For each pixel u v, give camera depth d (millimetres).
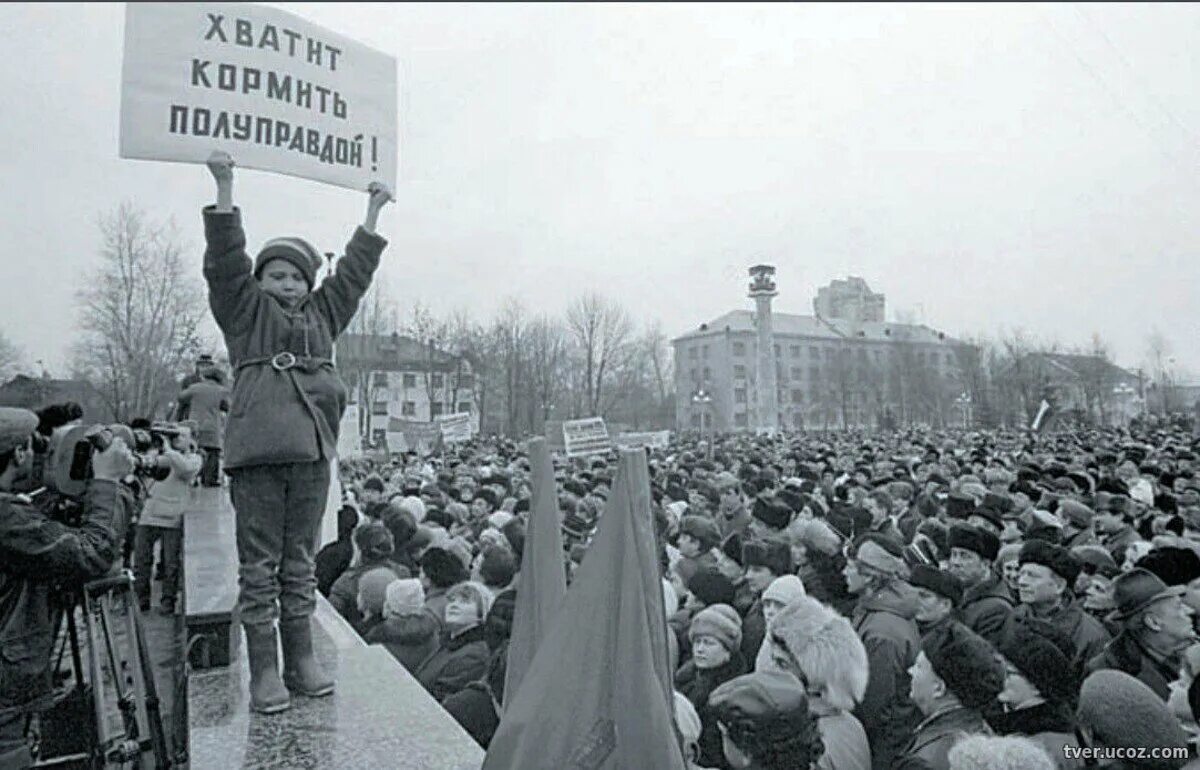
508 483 11766
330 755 2549
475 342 37344
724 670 4145
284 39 2920
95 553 3242
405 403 38531
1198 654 3369
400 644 5391
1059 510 6496
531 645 2551
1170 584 3604
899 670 3684
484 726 4488
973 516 5832
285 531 3098
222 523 7059
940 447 19656
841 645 3484
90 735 4430
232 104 2791
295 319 3062
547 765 1984
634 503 2125
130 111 2605
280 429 2912
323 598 5152
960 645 3416
